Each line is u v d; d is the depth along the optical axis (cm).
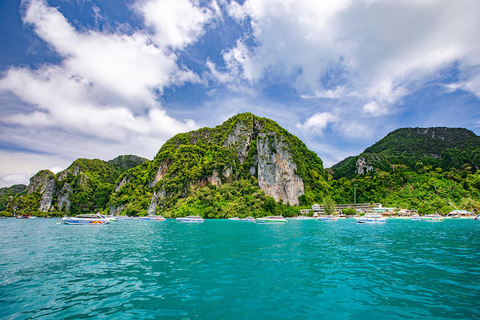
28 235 4741
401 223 8300
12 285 1623
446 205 12325
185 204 13750
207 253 2769
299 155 18462
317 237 4328
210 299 1367
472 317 1146
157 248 3138
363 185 16362
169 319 1121
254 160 17612
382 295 1426
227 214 12525
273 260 2375
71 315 1170
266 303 1312
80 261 2359
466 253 2727
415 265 2152
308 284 1630
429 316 1157
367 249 3005
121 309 1236
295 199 15375
